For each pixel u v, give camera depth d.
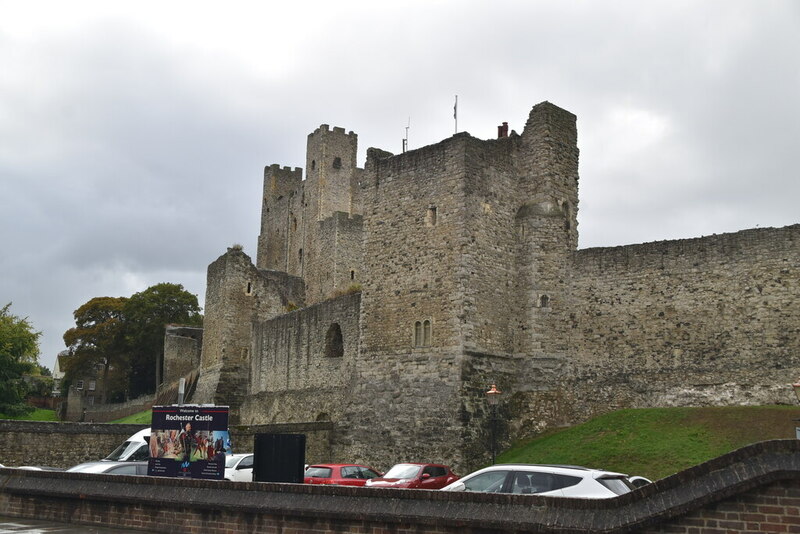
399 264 46.06
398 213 46.75
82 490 26.81
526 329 44.56
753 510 15.96
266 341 65.25
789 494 15.66
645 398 41.94
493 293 44.16
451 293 43.19
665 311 42.28
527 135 47.03
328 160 105.94
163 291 117.25
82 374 120.38
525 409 43.47
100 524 26.06
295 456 26.28
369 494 20.92
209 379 71.44
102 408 108.69
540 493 20.62
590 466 35.78
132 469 30.30
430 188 45.44
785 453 15.88
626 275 43.69
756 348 39.41
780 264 39.38
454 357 42.31
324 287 92.88
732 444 34.50
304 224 107.19
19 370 78.94
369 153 49.22
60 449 43.47
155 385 120.06
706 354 40.75
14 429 42.50
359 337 47.25
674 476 17.05
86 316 120.38
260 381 65.50
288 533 21.95
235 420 67.81
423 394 43.03
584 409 43.34
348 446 45.62
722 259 41.12
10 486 28.97
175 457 27.31
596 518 17.52
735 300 40.38
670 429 37.34
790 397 37.94
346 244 92.00
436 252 44.38
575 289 44.91
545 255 45.12
